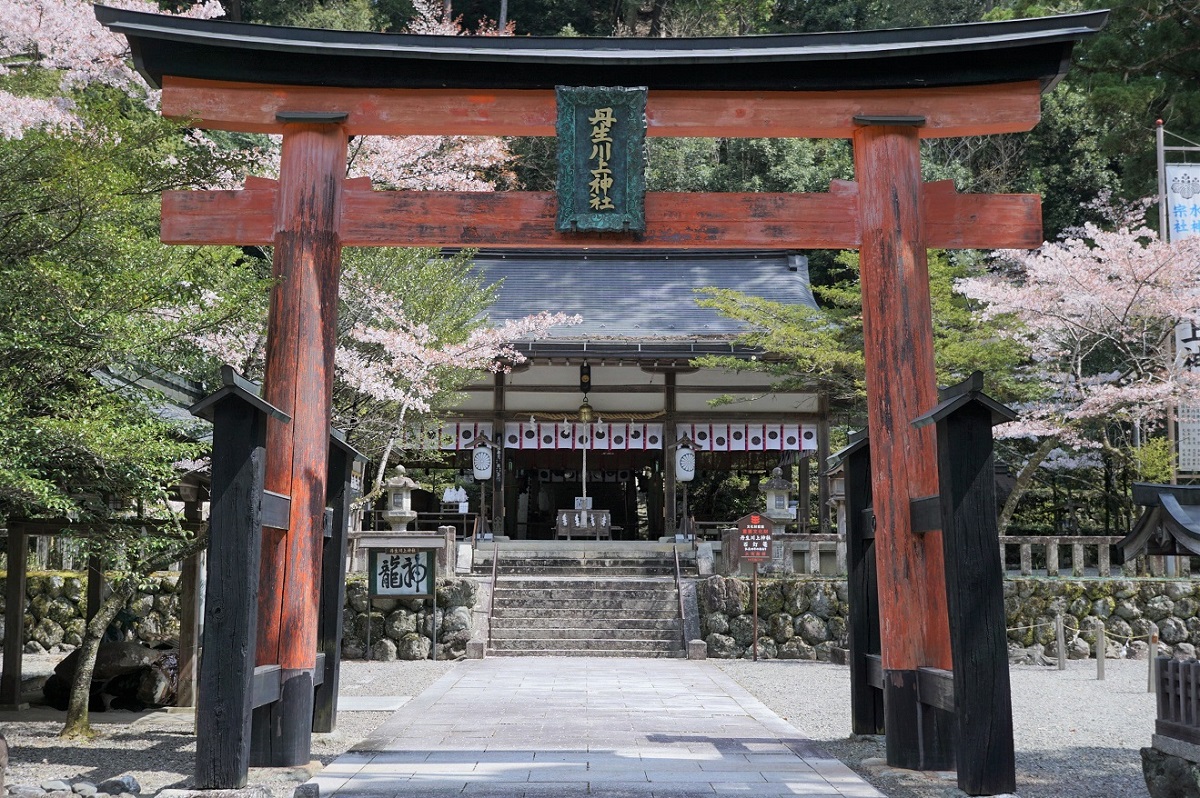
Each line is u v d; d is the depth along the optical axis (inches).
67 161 278.5
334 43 291.9
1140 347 765.9
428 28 953.5
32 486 253.4
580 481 1085.8
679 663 556.7
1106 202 1053.8
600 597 633.0
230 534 235.6
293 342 286.8
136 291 288.0
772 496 650.8
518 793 242.1
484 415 840.9
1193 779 214.8
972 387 237.3
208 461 417.1
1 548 644.1
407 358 567.5
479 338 649.0
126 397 318.7
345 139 307.0
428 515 1016.2
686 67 301.4
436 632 589.6
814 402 838.5
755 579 572.7
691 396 844.6
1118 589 610.5
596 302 961.5
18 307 281.6
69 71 546.9
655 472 1016.9
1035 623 604.4
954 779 253.9
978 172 1266.0
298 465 280.7
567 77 302.4
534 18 1392.7
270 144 511.2
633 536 1073.5
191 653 403.2
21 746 313.1
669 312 937.5
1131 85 800.9
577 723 349.1
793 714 379.9
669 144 1279.5
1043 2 908.6
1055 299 626.8
